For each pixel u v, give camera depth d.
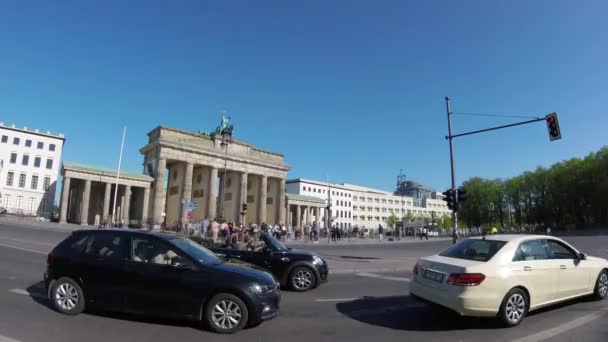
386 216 153.62
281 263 11.99
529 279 8.00
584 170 89.62
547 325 7.80
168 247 7.71
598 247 33.94
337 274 16.05
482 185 119.31
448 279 7.69
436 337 7.11
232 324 7.13
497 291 7.51
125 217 62.06
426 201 171.75
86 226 49.34
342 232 61.75
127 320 7.68
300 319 8.35
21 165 81.12
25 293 9.64
